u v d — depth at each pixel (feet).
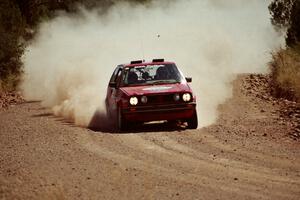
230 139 118.32
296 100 170.09
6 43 232.94
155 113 132.16
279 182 85.76
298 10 205.26
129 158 103.96
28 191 84.89
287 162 98.02
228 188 83.25
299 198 77.87
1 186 88.28
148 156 105.09
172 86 136.77
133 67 144.87
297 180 86.69
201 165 97.30
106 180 89.25
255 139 117.60
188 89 134.82
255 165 96.43
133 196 80.59
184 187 84.33
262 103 168.66
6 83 228.63
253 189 82.48
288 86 180.14
